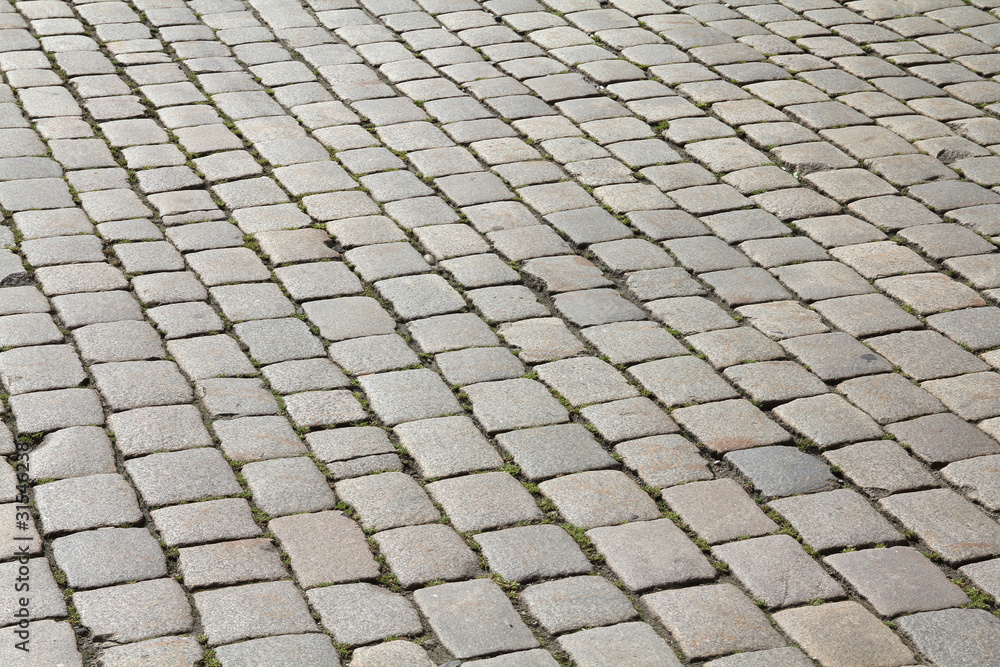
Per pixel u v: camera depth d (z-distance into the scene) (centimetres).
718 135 666
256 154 640
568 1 852
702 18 824
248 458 417
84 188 596
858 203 599
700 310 517
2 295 505
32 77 711
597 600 361
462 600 359
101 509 387
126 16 805
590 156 643
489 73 738
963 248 562
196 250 550
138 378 457
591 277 540
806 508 402
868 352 488
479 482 411
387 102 700
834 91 717
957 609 359
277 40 782
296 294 520
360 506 397
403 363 476
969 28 810
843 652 342
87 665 328
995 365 481
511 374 472
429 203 597
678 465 422
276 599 355
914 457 428
